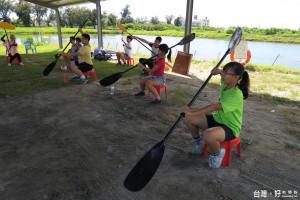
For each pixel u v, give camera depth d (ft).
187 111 7.25
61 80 19.94
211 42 66.85
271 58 38.45
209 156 8.93
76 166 8.16
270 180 7.73
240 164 8.57
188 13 24.72
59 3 43.78
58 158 8.61
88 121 11.93
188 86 19.63
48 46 53.72
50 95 15.97
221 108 7.11
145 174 6.68
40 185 7.13
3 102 14.37
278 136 10.94
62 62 29.89
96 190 7.00
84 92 16.92
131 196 6.81
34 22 194.90
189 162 8.60
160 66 14.48
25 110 13.16
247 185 7.43
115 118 12.39
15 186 7.05
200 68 28.37
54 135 10.37
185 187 7.24
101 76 21.76
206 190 7.13
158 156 6.88
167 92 17.57
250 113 13.91
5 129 10.82
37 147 9.34
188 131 11.18
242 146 9.94
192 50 48.29
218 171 8.09
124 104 14.57
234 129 7.78
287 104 15.65
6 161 8.32
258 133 11.23
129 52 28.27
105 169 8.04
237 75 7.04
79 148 9.36
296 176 7.98
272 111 14.20
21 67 25.62
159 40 21.39
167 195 6.89
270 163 8.70
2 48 45.16
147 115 12.87
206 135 7.41
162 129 11.25
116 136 10.44
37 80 19.76
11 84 18.35
